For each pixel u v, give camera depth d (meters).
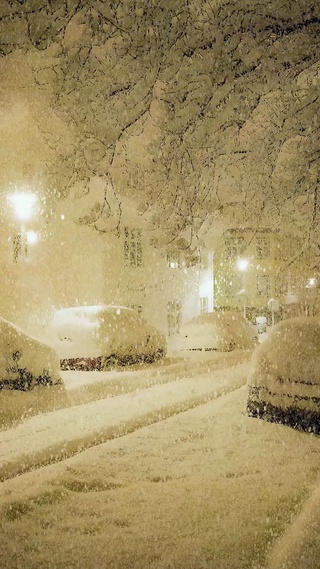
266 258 28.97
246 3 4.24
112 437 5.44
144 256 17.14
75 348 10.56
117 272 15.70
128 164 5.71
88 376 9.41
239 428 5.61
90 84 4.77
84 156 5.15
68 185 5.46
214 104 4.68
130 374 9.68
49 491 3.77
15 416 6.42
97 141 5.05
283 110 5.12
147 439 5.22
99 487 3.92
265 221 6.55
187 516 3.37
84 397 7.65
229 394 7.46
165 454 4.72
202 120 4.79
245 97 4.66
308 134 5.16
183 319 20.44
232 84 4.57
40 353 7.93
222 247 29.28
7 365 7.62
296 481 4.01
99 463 4.46
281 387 5.84
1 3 4.31
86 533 3.16
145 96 4.74
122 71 4.65
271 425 5.72
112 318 11.08
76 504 3.58
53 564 2.80
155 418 6.25
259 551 2.90
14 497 3.67
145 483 3.98
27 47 5.19
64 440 5.23
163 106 4.84
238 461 4.52
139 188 5.68
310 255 6.47
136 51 4.54
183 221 5.55
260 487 3.88
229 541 3.02
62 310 11.29
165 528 3.20
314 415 5.46
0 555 2.91
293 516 3.35
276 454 4.71
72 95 4.88
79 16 4.39
